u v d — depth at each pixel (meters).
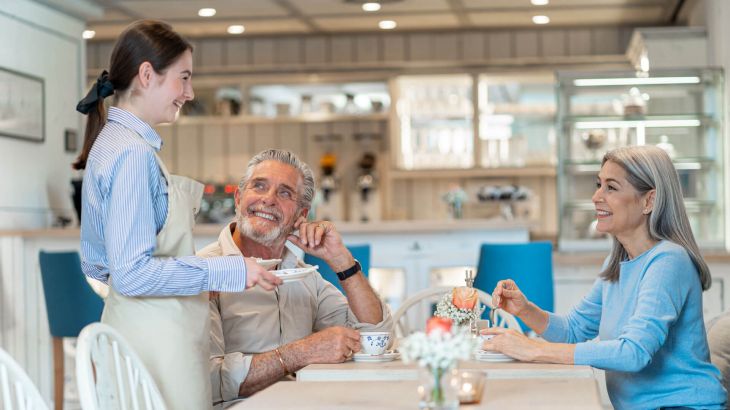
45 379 5.76
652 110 6.29
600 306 2.72
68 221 6.24
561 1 7.24
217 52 8.53
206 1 7.03
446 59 8.34
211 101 8.55
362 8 7.36
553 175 8.13
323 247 2.74
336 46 8.44
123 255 2.10
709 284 2.43
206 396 2.23
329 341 2.48
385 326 2.79
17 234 5.68
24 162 5.95
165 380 2.15
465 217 8.30
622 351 2.21
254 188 2.67
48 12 6.23
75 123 6.53
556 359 2.24
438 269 5.78
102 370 1.88
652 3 7.31
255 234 2.63
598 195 2.46
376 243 5.65
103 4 7.00
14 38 5.85
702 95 6.29
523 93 8.15
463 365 2.23
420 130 8.17
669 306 2.28
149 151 2.16
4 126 5.70
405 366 2.30
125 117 2.21
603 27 8.15
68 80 6.46
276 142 8.61
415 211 8.46
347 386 2.01
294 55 8.47
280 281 2.22
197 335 2.21
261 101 8.52
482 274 4.60
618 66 7.98
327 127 8.57
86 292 4.69
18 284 5.70
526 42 8.27
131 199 2.11
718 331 2.85
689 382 2.32
